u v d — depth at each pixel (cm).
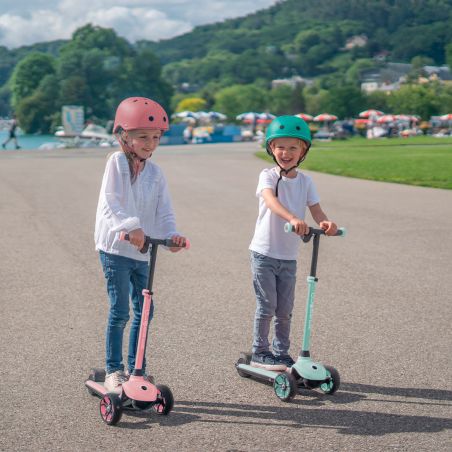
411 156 3127
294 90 16125
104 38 17350
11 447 387
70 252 957
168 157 3300
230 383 488
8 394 464
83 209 1390
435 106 13350
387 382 491
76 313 661
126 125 440
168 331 604
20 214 1316
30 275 820
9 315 652
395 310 673
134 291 467
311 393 473
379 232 1109
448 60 19312
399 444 393
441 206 1416
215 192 1698
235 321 634
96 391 452
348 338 588
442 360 536
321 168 2417
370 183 1919
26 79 16400
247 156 3391
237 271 841
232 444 392
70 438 399
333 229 461
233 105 16650
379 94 13912
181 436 402
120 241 446
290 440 398
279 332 507
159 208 466
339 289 754
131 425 418
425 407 448
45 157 3384
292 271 498
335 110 13500
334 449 386
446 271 841
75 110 6197
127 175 451
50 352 550
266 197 480
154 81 16312
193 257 923
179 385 483
